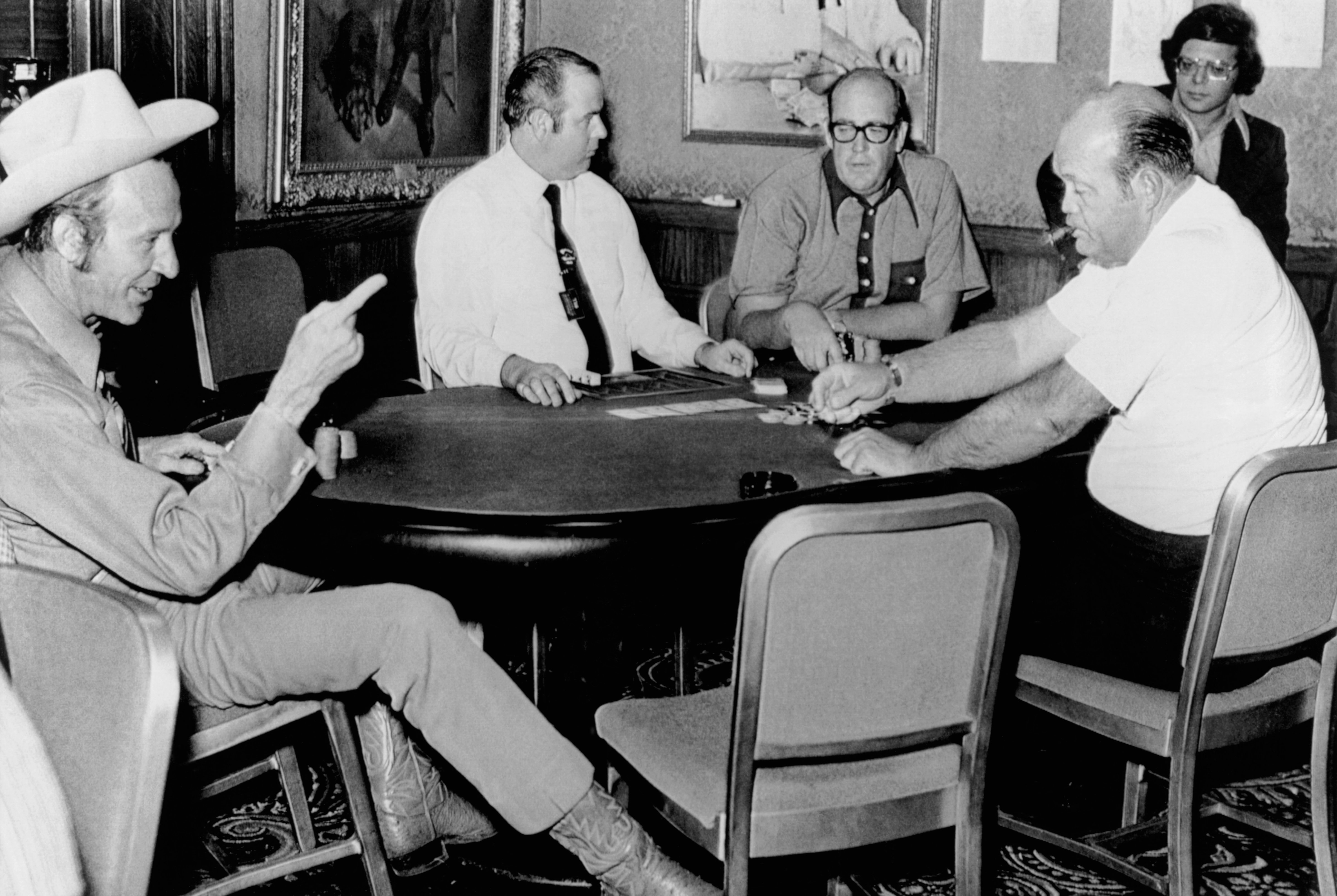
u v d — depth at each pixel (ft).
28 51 12.30
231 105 14.76
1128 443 7.75
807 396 10.01
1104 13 15.83
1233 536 6.66
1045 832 8.08
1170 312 7.48
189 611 7.07
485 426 8.87
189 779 8.40
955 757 6.55
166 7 13.69
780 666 5.82
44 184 6.34
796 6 17.76
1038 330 9.17
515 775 6.63
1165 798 9.76
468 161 18.86
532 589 8.11
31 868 3.88
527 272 11.70
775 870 8.89
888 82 12.71
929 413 9.44
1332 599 7.30
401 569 6.94
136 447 7.36
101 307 6.82
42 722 4.94
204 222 14.62
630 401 9.75
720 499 7.20
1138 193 7.70
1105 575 7.88
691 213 18.89
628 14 19.04
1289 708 7.54
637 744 6.83
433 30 17.78
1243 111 15.17
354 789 7.39
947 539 5.88
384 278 6.88
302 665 6.84
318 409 8.21
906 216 13.20
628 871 6.78
